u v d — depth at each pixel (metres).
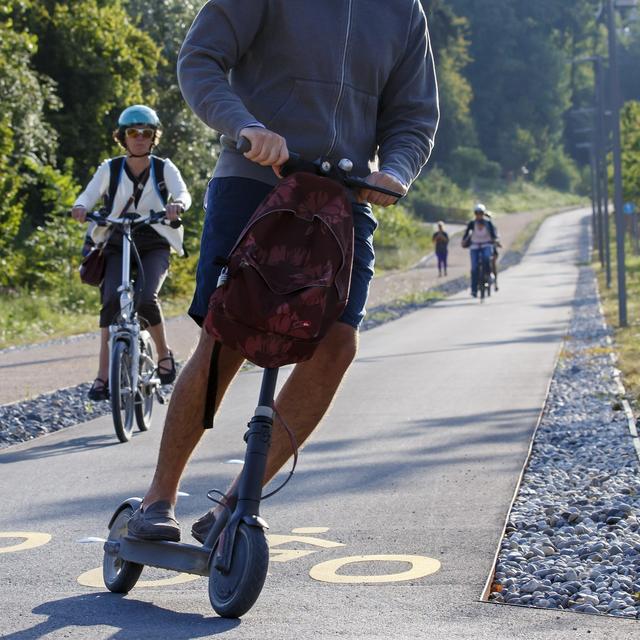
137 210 25.89
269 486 20.17
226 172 11.17
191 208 107.19
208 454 24.16
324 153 11.24
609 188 185.62
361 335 61.66
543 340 54.78
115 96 108.56
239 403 33.22
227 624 10.83
